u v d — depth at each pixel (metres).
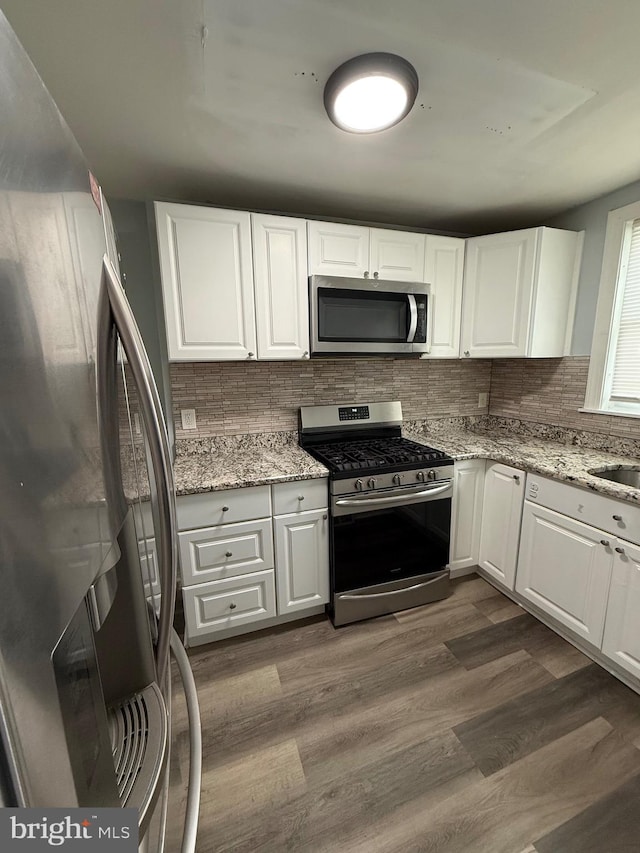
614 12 0.90
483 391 2.84
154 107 1.23
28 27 0.92
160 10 0.88
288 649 1.82
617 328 2.04
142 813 0.51
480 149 1.51
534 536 1.95
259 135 1.39
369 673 1.68
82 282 0.46
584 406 2.21
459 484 2.19
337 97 1.12
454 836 1.10
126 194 1.90
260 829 1.12
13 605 0.30
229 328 1.83
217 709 1.51
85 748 0.42
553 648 1.81
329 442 2.36
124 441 0.61
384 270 2.07
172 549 0.66
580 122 1.34
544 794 1.20
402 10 0.89
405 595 2.08
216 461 1.99
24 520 0.32
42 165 0.37
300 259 1.89
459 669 1.69
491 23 0.93
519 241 2.11
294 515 1.85
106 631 0.67
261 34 0.95
